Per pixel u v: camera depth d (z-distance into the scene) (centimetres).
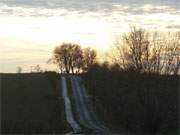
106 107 10050
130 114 6812
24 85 10094
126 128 6794
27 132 5606
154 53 9369
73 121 9531
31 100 8806
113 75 9894
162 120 5950
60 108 10262
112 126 7950
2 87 9175
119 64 10538
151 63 8962
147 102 6112
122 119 7500
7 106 7525
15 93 8688
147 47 9888
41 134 5816
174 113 5978
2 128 5544
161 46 9488
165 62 8850
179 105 6028
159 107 6012
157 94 6188
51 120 7656
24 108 7694
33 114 7594
